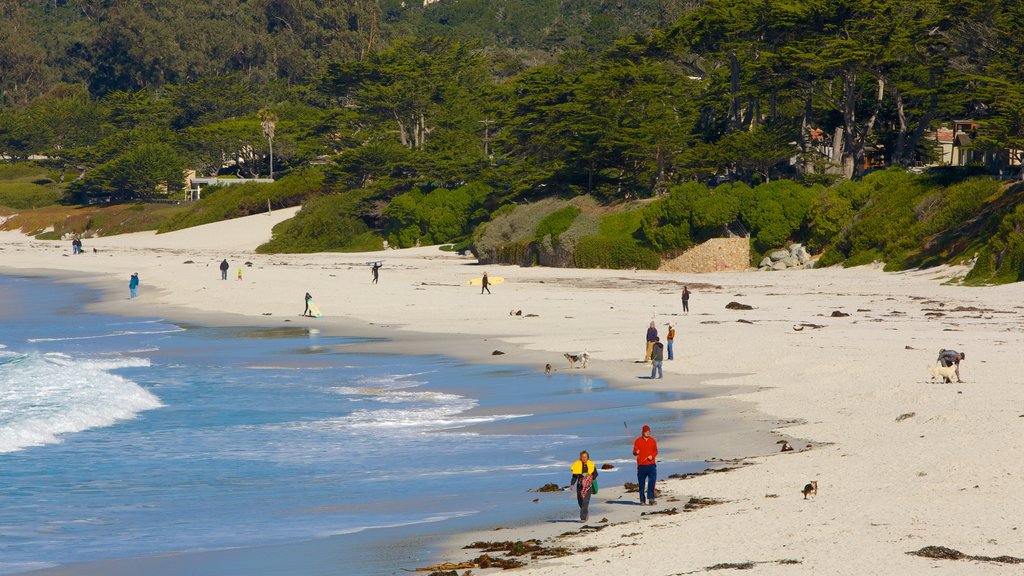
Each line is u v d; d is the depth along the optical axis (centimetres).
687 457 4112
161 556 2973
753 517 2970
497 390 6250
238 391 6378
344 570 2748
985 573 2314
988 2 15850
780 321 9206
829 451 3962
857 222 15150
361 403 5891
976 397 4850
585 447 4491
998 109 14712
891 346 7131
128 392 6125
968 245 13125
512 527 3136
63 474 4194
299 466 4284
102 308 12369
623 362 7169
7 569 2877
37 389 6128
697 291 12825
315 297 12625
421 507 3494
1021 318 9119
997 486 3164
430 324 10000
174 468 4284
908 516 2845
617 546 2775
